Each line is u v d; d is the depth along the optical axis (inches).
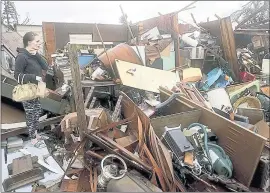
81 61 299.1
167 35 377.1
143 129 158.6
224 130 170.9
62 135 194.2
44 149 172.7
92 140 150.6
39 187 135.6
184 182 142.4
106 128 160.2
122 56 270.4
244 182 154.3
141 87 253.6
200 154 158.4
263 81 346.6
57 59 318.3
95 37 498.3
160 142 149.8
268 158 155.7
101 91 255.8
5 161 154.5
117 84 245.6
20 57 156.9
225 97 259.9
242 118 210.2
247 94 275.9
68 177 144.8
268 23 453.4
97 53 330.6
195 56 372.5
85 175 145.2
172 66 348.8
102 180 129.9
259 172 150.4
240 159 157.5
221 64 365.7
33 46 163.2
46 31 464.8
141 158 142.9
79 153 151.4
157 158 138.9
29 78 157.1
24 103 168.4
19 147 171.9
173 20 362.0
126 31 501.4
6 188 130.6
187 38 397.4
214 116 179.0
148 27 434.6
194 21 466.6
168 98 229.8
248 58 398.6
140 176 134.3
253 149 147.5
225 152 169.8
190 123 188.7
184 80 311.7
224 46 376.2
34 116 173.5
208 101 265.0
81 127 153.3
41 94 163.2
